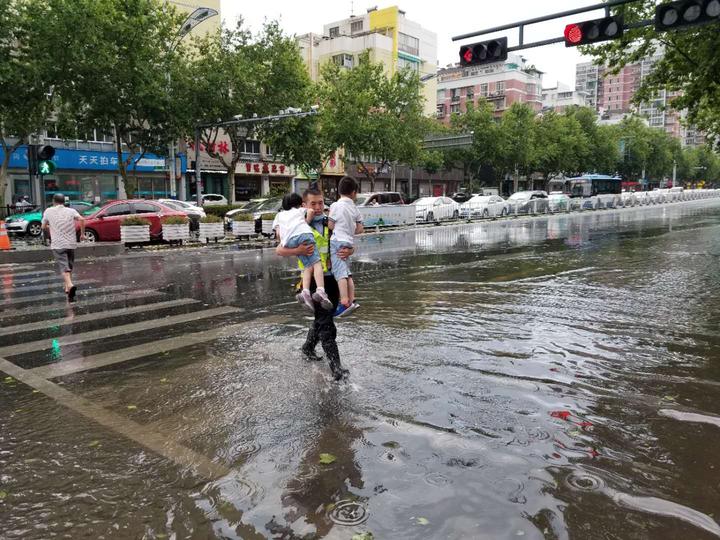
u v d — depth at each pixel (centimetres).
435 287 1002
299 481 321
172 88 2534
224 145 4322
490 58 1309
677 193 6712
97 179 3691
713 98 1831
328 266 505
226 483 320
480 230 2612
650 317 738
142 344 628
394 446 363
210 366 541
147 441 377
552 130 5956
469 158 5528
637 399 445
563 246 1788
